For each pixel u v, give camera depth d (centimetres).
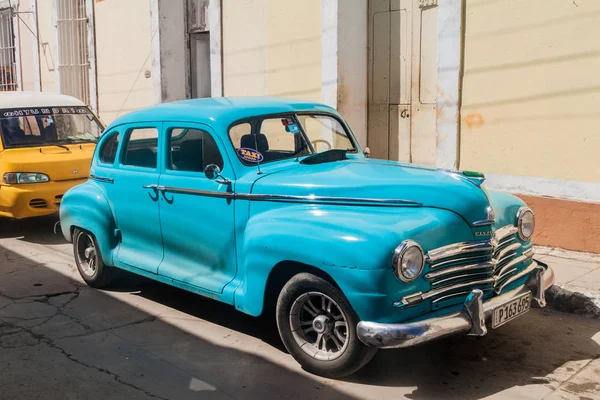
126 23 1255
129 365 468
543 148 682
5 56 1650
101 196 613
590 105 643
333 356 432
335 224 412
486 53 716
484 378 439
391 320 391
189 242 527
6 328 543
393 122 883
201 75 1204
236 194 482
